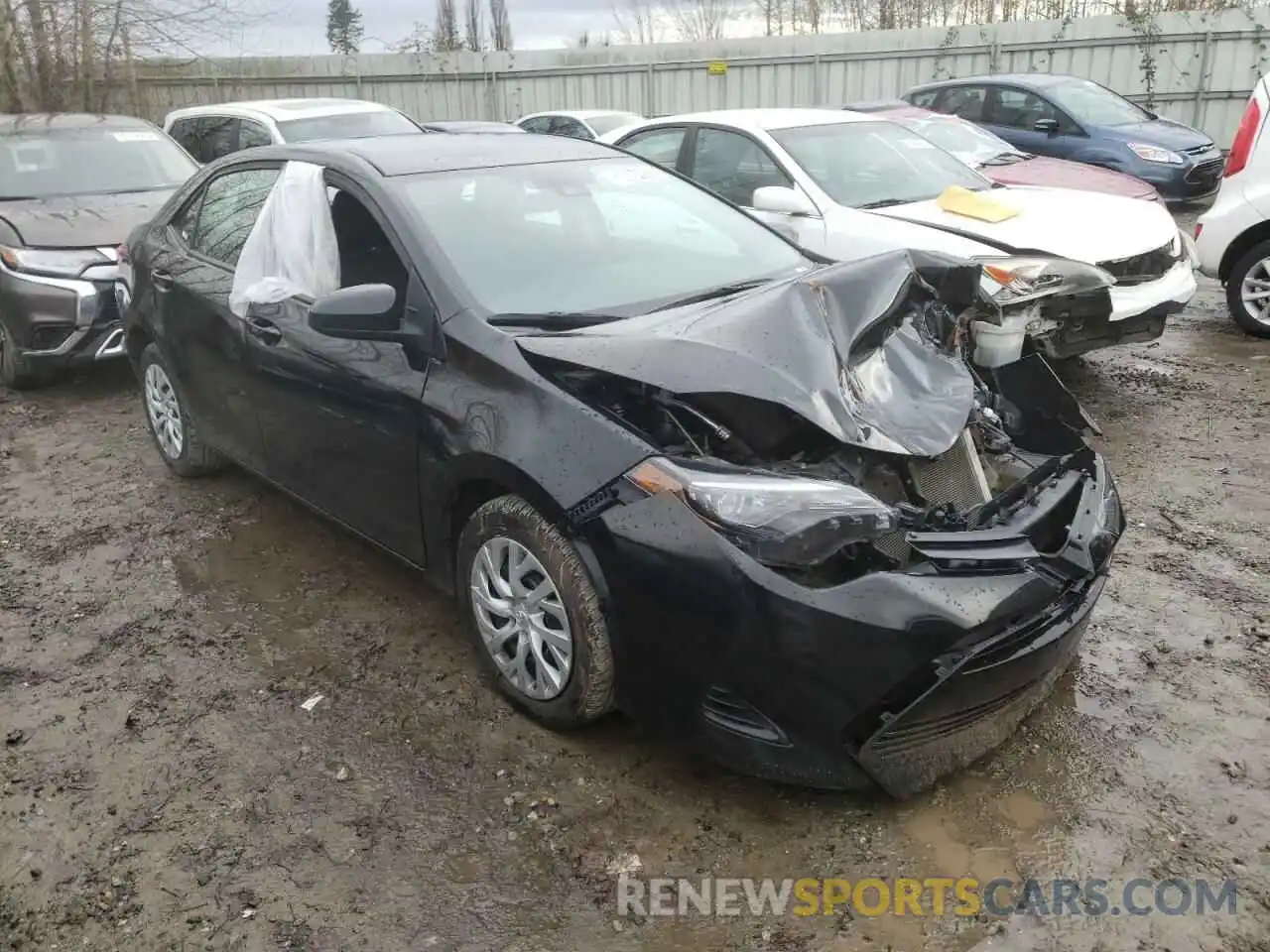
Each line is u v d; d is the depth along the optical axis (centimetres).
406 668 351
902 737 256
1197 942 230
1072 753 293
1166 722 305
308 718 325
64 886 260
